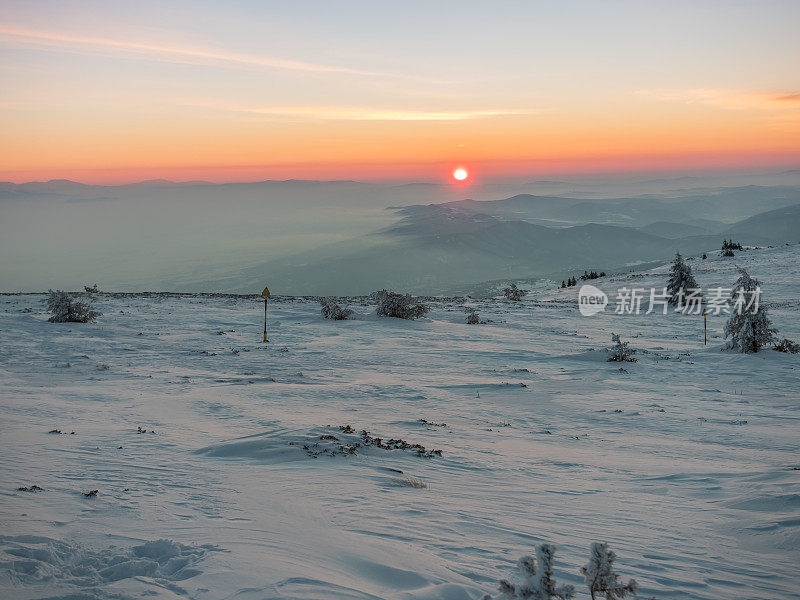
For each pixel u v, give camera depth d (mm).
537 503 9859
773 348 36750
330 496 9273
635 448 15805
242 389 21641
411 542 7020
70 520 6996
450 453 14008
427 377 27297
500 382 26500
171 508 7945
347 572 5695
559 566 6406
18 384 20703
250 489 9469
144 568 5402
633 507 9859
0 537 6074
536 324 52969
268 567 5504
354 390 22906
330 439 13789
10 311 43594
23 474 9453
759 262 96188
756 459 14422
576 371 30688
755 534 8266
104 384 21516
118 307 50344
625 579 6141
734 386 27438
